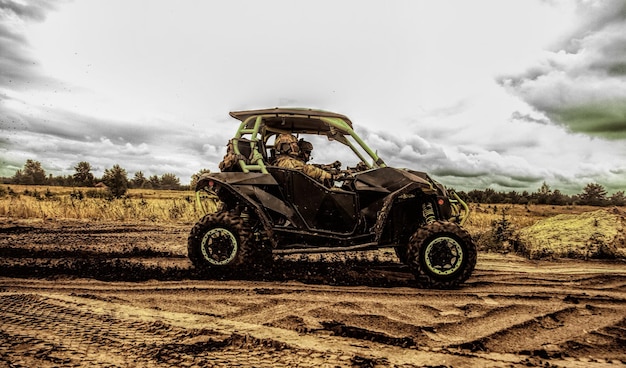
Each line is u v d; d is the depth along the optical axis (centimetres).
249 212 505
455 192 551
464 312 368
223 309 357
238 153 514
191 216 1305
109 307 350
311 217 493
